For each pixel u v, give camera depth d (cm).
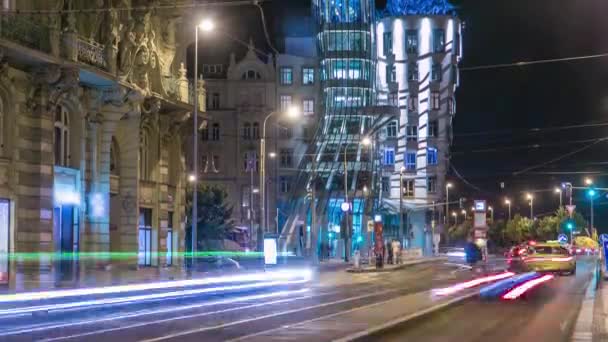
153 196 4434
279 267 5472
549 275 4334
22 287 2862
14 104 3180
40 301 2509
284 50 10194
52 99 3341
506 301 2612
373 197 9662
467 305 2459
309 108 9762
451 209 13212
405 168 10481
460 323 1931
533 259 4306
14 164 3175
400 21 10569
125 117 4056
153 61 4253
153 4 4181
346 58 9800
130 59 3922
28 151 3269
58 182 3519
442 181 10500
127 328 1828
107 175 3847
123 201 4088
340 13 9894
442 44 10556
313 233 7900
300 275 4512
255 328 1803
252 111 9550
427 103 10519
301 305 2516
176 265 4709
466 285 3528
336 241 8944
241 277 3909
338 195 9450
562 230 9756
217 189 7162
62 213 3584
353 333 1616
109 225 3922
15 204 3181
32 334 1703
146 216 4406
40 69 3241
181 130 4819
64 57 3325
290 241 9050
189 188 6725
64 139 3631
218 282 3716
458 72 10769
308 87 9781
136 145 4084
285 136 9706
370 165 9612
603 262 3900
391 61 10538
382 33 10638
